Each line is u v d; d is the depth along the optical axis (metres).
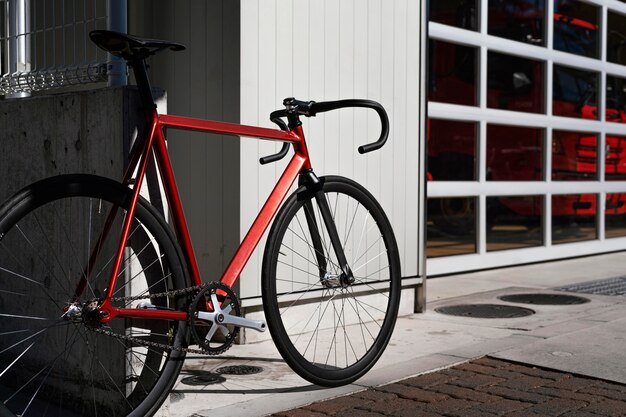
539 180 7.32
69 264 2.91
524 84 7.07
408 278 4.71
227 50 3.90
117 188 2.48
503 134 6.87
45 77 3.20
